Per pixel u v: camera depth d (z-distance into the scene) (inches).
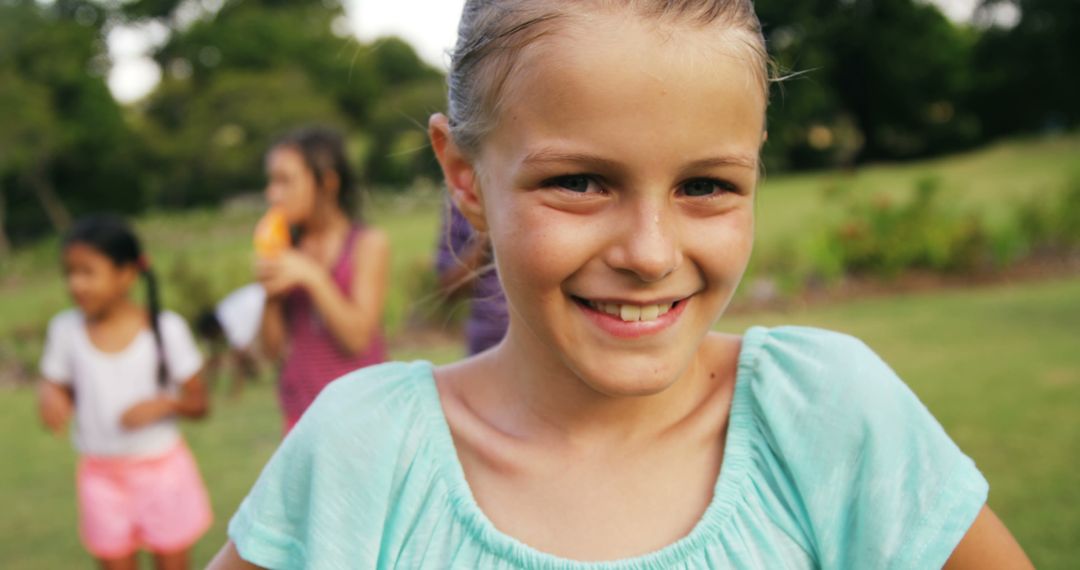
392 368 47.5
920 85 1373.0
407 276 348.8
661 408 43.4
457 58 43.0
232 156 1333.7
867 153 1435.8
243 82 1370.6
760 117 38.9
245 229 1044.5
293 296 118.3
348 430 44.6
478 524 41.6
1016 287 340.8
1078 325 261.3
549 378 43.3
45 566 146.6
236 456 196.2
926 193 386.9
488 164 40.2
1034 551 121.2
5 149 1094.4
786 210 614.2
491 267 59.3
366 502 43.4
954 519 39.6
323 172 121.0
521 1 38.1
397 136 1353.3
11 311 513.3
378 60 1695.4
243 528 45.9
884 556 39.6
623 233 36.5
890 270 357.7
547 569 40.1
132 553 127.1
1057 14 1238.9
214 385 254.5
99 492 125.3
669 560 39.9
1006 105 1359.5
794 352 44.2
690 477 42.4
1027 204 422.0
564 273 37.3
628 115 35.4
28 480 192.7
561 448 43.2
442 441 44.4
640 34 35.5
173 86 1477.6
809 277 361.1
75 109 1275.8
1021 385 201.0
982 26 1350.9
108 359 126.4
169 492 126.5
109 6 1649.9
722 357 46.0
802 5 1283.2
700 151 36.1
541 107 36.5
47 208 1203.2
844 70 1381.6
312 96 1412.4
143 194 1366.9
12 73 1139.3
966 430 173.0
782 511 41.4
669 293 37.5
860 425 41.3
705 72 35.7
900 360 232.8
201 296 328.5
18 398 279.3
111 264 127.3
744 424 43.0
